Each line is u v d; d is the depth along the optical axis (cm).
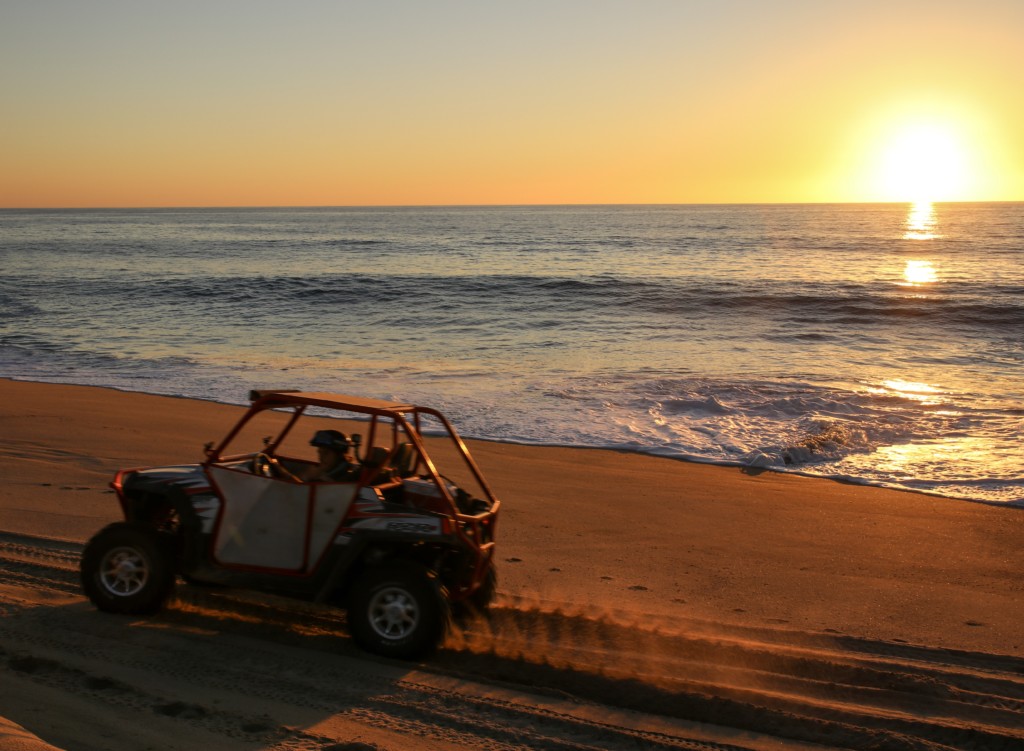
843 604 699
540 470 1155
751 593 718
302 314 3056
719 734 448
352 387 1736
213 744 412
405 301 3391
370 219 19300
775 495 1062
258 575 548
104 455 1115
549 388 1727
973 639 626
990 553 855
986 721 480
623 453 1262
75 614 572
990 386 1780
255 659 514
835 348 2328
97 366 2011
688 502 1020
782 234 9656
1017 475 1156
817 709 479
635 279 4088
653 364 2048
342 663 514
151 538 565
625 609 653
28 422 1330
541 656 540
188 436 1255
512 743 428
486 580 595
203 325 2778
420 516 530
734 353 2233
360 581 527
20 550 712
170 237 10000
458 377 1859
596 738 438
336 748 413
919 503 1036
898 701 503
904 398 1639
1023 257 5872
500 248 7188
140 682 476
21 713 432
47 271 4884
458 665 520
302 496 546
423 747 420
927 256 6006
